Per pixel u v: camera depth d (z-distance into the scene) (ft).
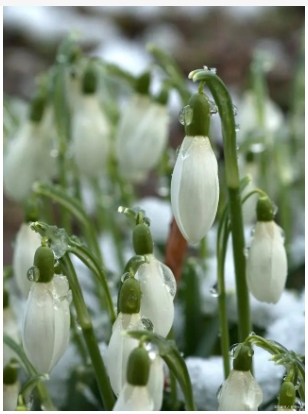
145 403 0.89
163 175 1.37
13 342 1.07
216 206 0.97
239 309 1.04
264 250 1.03
